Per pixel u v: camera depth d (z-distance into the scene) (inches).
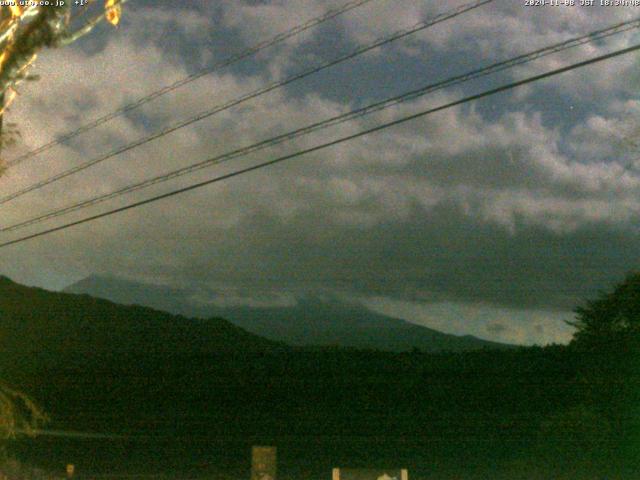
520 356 1443.2
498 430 1332.4
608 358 1185.4
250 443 1512.1
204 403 1678.2
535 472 1104.8
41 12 320.5
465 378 1464.1
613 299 1229.7
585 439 1085.1
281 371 1700.3
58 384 1835.6
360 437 1443.2
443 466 1296.8
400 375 1549.0
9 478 1111.0
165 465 1422.2
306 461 1413.6
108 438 1505.9
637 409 1103.6
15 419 742.5
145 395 1743.4
